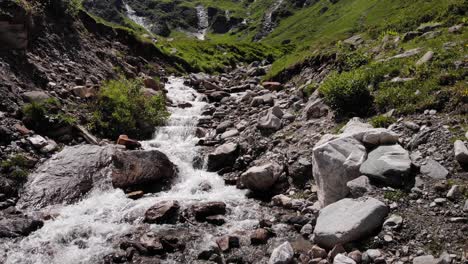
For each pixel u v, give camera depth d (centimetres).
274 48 8219
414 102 1402
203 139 1847
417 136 1208
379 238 928
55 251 1017
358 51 2211
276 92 2411
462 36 1731
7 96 1627
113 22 16200
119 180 1405
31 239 1066
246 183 1399
